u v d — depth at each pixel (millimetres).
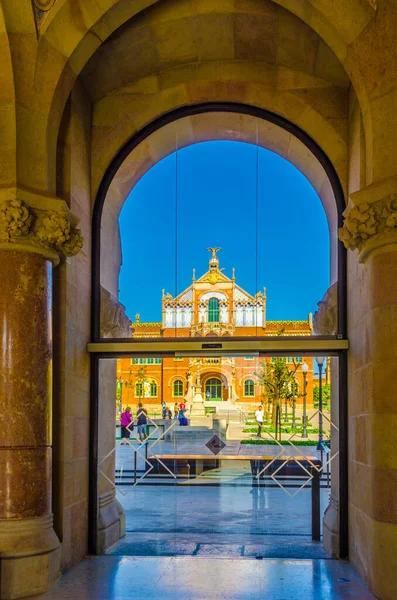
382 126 6469
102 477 8195
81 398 7754
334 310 8148
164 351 8102
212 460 8516
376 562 6164
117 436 8625
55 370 7184
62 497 7035
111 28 7039
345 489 7688
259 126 8531
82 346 7852
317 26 6707
